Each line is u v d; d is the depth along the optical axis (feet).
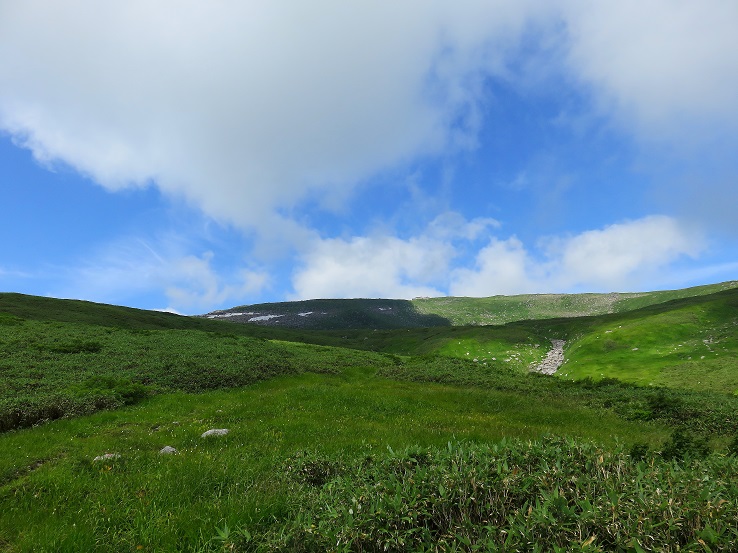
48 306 266.36
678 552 12.75
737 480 16.92
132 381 87.04
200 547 20.15
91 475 32.91
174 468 33.30
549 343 394.73
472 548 14.11
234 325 465.88
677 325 314.55
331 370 127.03
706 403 79.00
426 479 18.47
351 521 16.12
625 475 17.88
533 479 17.42
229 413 64.03
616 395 96.07
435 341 407.03
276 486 28.04
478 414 70.95
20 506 26.73
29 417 56.59
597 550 12.57
